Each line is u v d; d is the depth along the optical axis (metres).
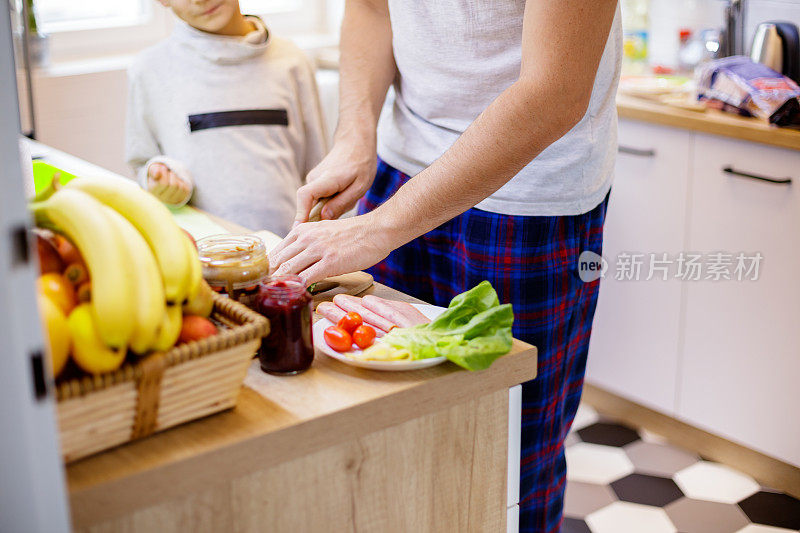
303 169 2.21
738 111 2.21
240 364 0.90
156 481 0.83
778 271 2.17
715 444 2.45
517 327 1.47
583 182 1.42
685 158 2.29
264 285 1.01
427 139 1.49
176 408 0.88
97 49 2.90
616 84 1.45
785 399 2.23
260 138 2.06
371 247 1.21
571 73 1.14
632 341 2.54
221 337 0.87
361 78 1.59
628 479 2.37
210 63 2.03
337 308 1.16
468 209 1.36
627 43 2.71
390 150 1.57
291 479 0.93
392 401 0.97
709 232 2.29
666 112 2.28
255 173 2.04
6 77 0.66
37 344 0.69
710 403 2.39
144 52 2.08
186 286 0.88
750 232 2.20
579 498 2.29
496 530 1.14
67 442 0.81
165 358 0.84
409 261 1.58
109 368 0.81
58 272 0.88
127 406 0.84
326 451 0.95
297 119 2.15
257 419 0.91
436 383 1.00
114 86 2.68
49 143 2.59
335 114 2.68
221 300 0.97
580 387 1.64
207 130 2.02
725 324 2.31
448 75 1.42
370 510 1.00
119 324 0.80
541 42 1.14
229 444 0.87
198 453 0.85
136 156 2.10
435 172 1.21
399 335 1.04
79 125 2.64
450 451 1.05
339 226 1.23
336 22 3.33
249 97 2.06
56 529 0.73
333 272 1.20
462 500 1.09
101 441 0.84
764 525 2.17
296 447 0.91
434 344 1.02
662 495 2.30
